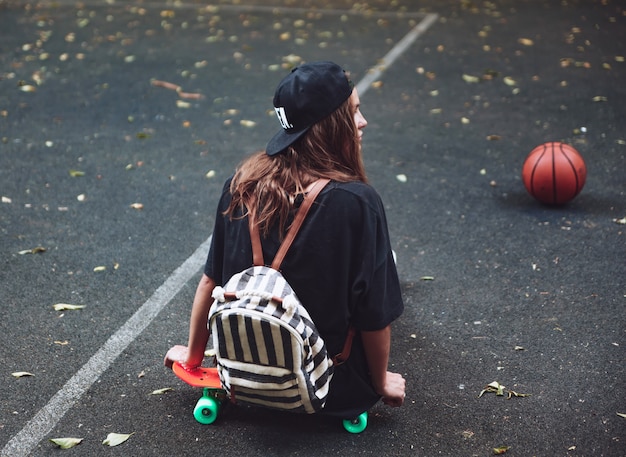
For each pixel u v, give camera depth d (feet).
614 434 10.62
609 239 16.53
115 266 15.38
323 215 9.29
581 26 37.70
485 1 44.47
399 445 10.45
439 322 13.47
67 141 22.58
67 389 11.60
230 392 9.66
